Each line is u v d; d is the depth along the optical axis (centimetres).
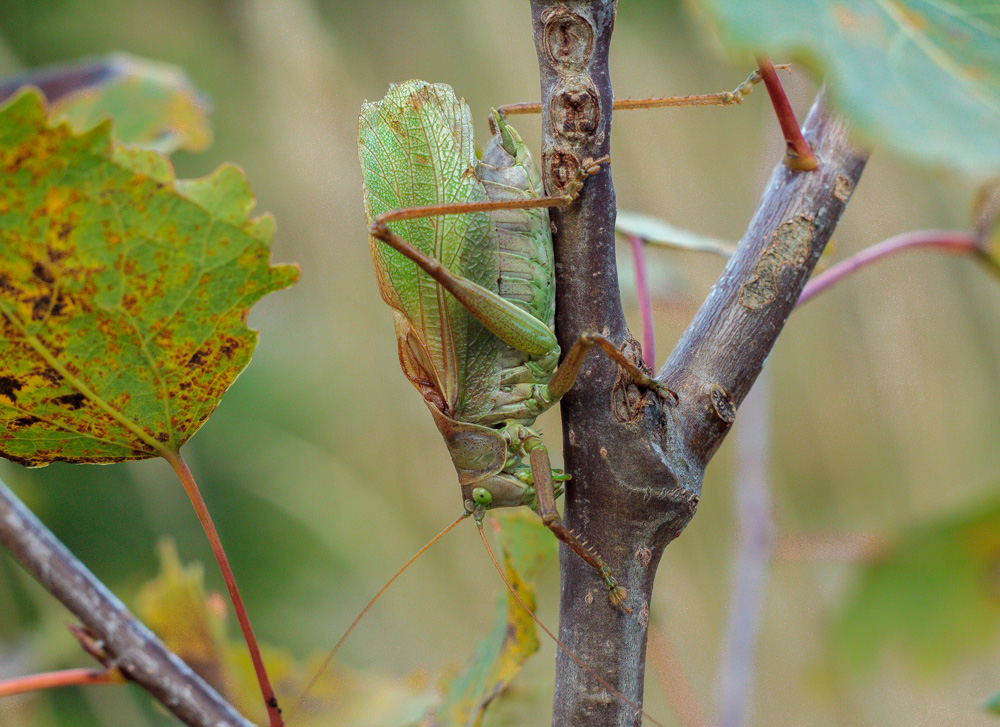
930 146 13
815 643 40
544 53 29
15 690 29
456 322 31
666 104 31
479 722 30
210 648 32
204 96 35
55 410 29
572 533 29
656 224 33
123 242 29
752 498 33
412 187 31
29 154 28
